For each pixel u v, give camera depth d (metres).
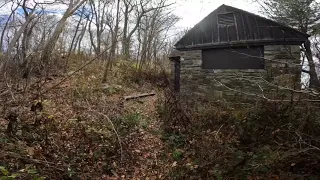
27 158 3.36
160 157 5.31
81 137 4.73
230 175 4.29
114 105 7.39
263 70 8.70
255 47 9.02
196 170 4.52
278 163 4.36
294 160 4.33
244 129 5.83
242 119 6.25
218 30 9.56
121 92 10.05
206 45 9.62
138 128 6.38
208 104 8.24
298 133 4.36
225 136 5.84
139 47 19.69
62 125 5.03
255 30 8.94
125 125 6.19
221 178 4.20
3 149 3.46
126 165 4.66
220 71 9.44
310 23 10.77
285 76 7.18
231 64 9.41
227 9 9.43
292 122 5.09
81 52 14.51
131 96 9.61
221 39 9.45
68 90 7.69
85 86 8.67
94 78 10.52
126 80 12.20
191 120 6.62
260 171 4.38
